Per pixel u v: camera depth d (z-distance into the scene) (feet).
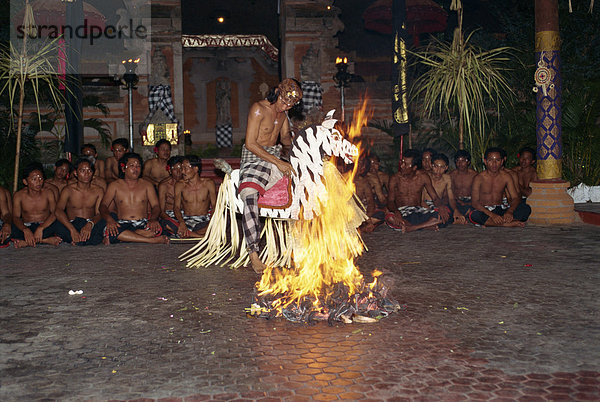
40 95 43.16
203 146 71.77
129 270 21.31
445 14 44.80
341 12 53.93
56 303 16.88
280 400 10.38
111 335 13.97
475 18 52.34
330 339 13.43
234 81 71.97
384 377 11.24
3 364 12.25
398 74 36.11
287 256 19.04
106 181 32.94
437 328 14.02
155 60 49.19
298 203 17.42
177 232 27.48
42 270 21.49
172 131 49.37
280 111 18.04
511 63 42.73
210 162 43.21
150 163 32.89
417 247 24.67
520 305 15.79
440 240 26.22
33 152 43.55
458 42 35.68
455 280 18.69
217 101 71.61
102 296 17.60
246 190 17.75
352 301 14.83
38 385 11.19
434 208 29.78
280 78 56.03
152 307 16.31
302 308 14.83
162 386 11.05
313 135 17.30
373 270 20.34
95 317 15.46
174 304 16.57
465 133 40.14
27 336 13.99
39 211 27.43
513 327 13.98
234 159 44.52
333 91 52.60
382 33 49.85
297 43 52.60
